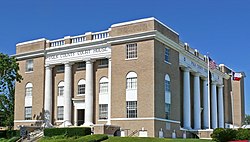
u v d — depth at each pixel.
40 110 62.03
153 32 52.16
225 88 89.94
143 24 53.41
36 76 63.69
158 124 51.47
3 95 69.12
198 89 70.50
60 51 61.47
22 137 50.75
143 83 52.16
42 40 63.75
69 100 59.91
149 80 51.75
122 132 52.41
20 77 62.84
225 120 88.75
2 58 60.72
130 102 52.78
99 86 57.81
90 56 58.19
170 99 55.94
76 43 60.00
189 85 65.75
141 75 52.50
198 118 69.25
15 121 64.94
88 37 59.00
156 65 52.47
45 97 62.09
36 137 53.28
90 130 49.97
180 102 64.50
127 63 53.81
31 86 64.19
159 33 53.03
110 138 44.12
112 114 53.91
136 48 53.53
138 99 52.19
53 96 62.34
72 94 60.41
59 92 62.00
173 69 57.75
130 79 53.38
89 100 57.31
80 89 59.84
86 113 57.12
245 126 88.19
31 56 64.56
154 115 50.81
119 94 53.78
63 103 61.03
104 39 56.56
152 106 51.03
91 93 57.56
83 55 59.00
